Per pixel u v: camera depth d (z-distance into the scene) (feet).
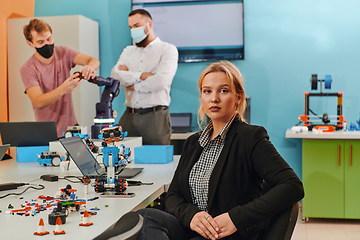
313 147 10.40
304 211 10.53
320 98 12.16
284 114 12.37
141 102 10.45
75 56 12.01
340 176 10.29
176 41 12.71
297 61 12.23
